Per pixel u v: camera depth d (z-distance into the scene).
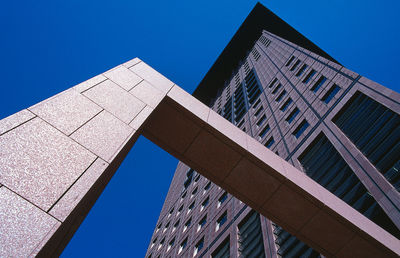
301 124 23.77
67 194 3.27
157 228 42.88
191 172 47.00
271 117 31.64
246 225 20.50
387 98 15.07
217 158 7.62
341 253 8.19
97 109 4.86
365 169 13.56
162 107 7.07
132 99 5.83
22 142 3.46
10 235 2.62
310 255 12.84
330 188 15.42
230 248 19.62
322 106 22.03
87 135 4.21
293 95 29.97
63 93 4.68
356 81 19.44
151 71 7.54
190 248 26.00
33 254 2.59
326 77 24.95
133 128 5.00
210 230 25.11
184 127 7.34
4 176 3.01
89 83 5.31
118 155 4.36
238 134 7.81
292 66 37.19
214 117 7.73
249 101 45.75
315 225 7.98
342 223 7.78
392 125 13.72
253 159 7.43
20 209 2.84
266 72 48.94
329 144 18.20
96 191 4.16
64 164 3.56
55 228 2.88
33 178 3.18
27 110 3.94
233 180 7.84
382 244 7.69
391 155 12.61
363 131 15.66
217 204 28.27
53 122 4.02
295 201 7.79
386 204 11.27
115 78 6.11
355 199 13.23
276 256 14.63
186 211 35.44
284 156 22.56
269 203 7.95
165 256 30.39
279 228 16.52
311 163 18.81
